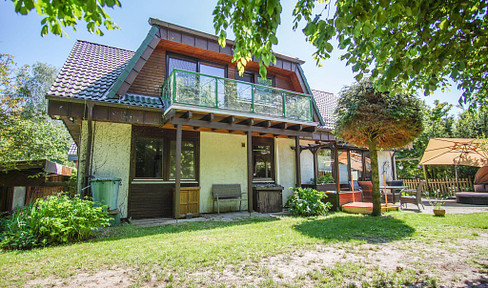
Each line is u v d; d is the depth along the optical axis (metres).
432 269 3.73
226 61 11.55
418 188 10.75
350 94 8.52
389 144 9.22
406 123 7.99
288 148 12.83
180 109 8.23
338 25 2.88
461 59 3.28
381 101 8.12
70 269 3.66
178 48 10.44
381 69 3.87
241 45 3.88
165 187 9.53
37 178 8.94
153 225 7.39
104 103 8.02
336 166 10.95
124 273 3.51
